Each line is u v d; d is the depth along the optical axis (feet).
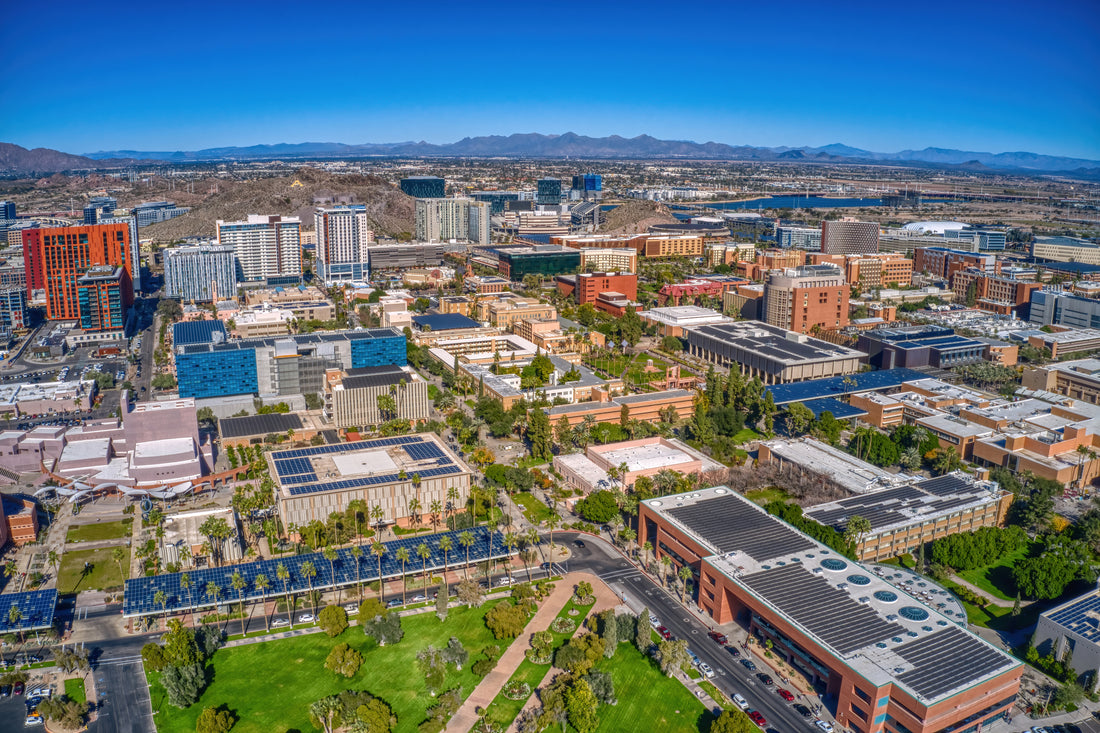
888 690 637.71
